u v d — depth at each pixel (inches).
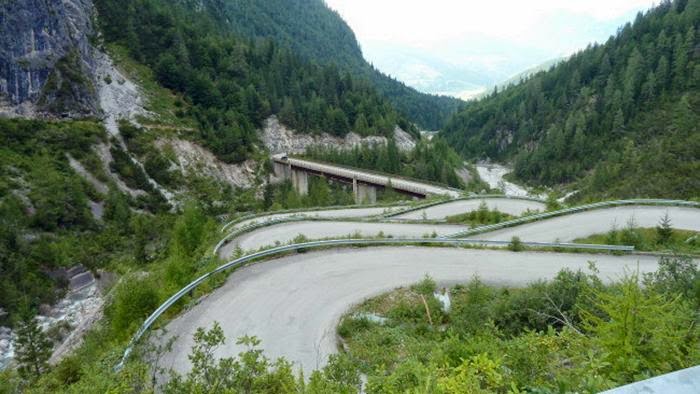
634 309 255.6
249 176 4003.4
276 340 601.3
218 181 3740.2
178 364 516.1
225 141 4023.1
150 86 4168.3
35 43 3233.3
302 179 4079.7
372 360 496.1
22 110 3117.6
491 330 444.8
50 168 2760.8
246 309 693.9
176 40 4574.3
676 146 2576.3
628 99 4776.1
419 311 706.8
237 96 4586.6
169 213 3171.8
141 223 2667.3
